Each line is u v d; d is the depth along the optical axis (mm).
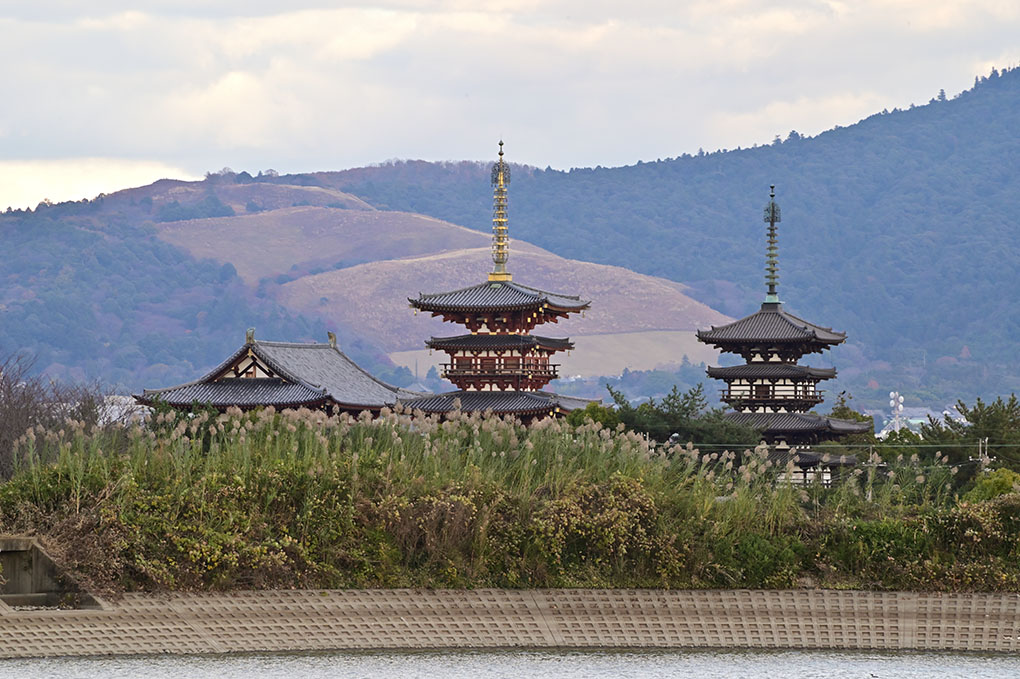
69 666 86375
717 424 161250
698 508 99125
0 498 94875
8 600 90812
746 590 96375
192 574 92250
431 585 94625
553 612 94188
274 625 91438
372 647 91312
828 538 99188
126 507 94000
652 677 86000
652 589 96250
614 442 106438
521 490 99812
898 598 95938
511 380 172375
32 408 161125
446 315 174625
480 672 86688
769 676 86688
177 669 85938
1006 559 97875
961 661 90938
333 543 95625
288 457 99938
